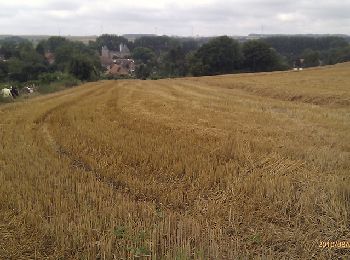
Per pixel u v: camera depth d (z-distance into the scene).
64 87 47.12
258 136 12.38
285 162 9.10
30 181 7.58
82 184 7.37
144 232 5.37
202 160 9.04
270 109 20.02
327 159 9.25
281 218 6.13
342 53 119.38
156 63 129.12
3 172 8.20
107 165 8.99
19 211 6.21
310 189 7.05
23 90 39.47
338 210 6.19
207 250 5.01
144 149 10.37
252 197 6.92
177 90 34.78
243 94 30.20
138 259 4.83
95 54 126.50
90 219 5.80
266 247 5.27
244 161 9.18
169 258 4.73
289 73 55.81
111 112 18.61
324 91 27.05
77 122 15.51
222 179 7.77
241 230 5.74
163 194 7.11
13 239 5.39
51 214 6.14
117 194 7.10
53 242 5.31
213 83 44.34
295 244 5.33
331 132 13.12
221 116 17.00
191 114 17.69
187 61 109.44
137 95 29.06
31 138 12.27
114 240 5.22
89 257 4.88
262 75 56.31
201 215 6.18
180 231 5.39
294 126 14.41
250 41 104.06
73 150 10.46
